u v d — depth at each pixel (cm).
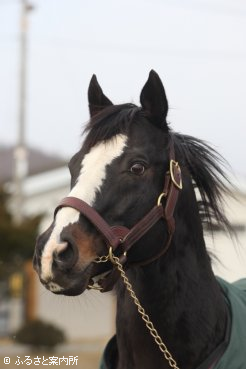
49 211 2809
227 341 485
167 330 482
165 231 475
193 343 480
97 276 456
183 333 481
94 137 468
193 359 480
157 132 484
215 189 529
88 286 459
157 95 482
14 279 2295
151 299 482
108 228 445
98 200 447
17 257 2169
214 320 490
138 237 459
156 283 482
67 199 444
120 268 453
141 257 468
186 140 525
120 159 460
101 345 2273
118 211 453
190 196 498
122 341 498
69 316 2488
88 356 1967
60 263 421
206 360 478
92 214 441
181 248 489
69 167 479
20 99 2475
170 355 475
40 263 425
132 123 477
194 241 497
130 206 456
